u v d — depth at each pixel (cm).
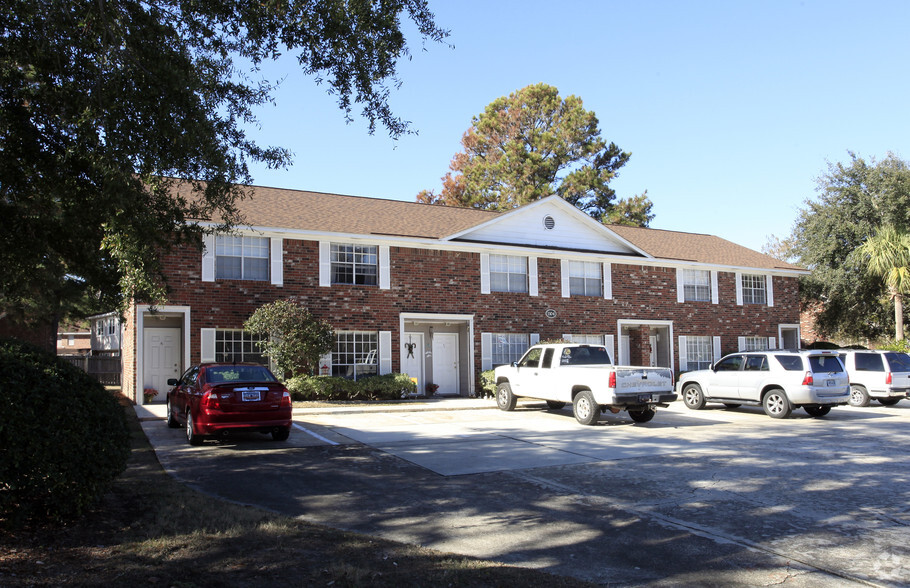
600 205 4862
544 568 571
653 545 634
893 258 2864
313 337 1889
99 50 855
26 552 538
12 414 563
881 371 1973
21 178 908
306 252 2062
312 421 1559
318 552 572
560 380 1614
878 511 754
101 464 629
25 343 651
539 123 5009
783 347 3106
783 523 707
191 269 1878
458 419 1623
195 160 921
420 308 2236
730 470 990
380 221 2331
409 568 541
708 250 3080
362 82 991
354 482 901
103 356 2859
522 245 2469
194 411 1174
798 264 3566
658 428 1479
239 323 1936
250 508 734
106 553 546
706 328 2827
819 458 1092
